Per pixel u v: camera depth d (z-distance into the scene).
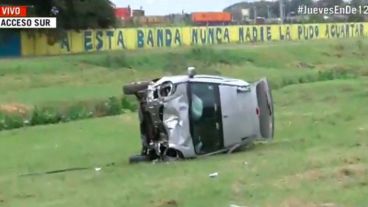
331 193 10.50
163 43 69.19
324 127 21.31
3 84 44.41
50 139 24.30
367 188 10.70
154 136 17.39
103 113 35.31
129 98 36.16
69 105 36.19
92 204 11.14
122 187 12.67
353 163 13.20
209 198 10.85
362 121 21.92
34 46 60.78
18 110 34.31
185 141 17.06
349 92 35.00
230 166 14.37
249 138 17.80
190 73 17.55
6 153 21.06
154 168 15.30
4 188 13.70
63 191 12.92
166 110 17.17
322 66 64.19
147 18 96.56
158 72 54.41
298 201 10.13
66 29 62.31
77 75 49.16
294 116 26.27
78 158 19.25
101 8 63.34
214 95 17.38
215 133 17.31
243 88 17.72
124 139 23.36
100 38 64.62
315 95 34.75
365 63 67.81
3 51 59.22
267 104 18.28
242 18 131.75
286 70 58.44
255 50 64.31
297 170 12.84
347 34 88.94
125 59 55.03
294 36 82.19
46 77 47.38
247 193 10.98
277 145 18.19
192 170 14.27
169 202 10.70
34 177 15.30
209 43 72.19
